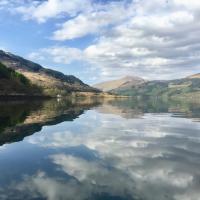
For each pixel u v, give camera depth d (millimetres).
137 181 17094
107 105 130625
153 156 23750
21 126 42656
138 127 44438
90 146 28016
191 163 21438
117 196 14680
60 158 22859
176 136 35219
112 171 19172
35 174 18422
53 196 14609
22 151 25422
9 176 17969
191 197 14727
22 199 14188
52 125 45188
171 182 16922
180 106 128625
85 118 59094
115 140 31734
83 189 15695
